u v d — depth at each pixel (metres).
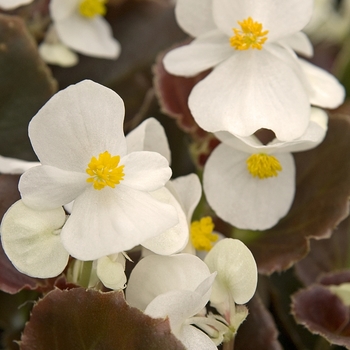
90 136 0.22
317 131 0.24
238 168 0.25
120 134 0.22
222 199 0.25
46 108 0.22
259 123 0.24
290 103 0.24
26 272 0.22
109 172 0.22
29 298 0.26
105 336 0.22
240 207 0.25
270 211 0.26
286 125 0.24
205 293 0.22
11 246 0.22
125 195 0.22
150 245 0.23
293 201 0.27
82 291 0.23
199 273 0.23
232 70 0.25
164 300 0.22
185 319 0.22
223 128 0.24
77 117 0.22
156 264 0.23
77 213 0.22
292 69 0.25
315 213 0.26
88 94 0.22
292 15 0.24
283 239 0.26
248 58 0.25
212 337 0.23
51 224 0.22
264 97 0.24
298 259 0.26
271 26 0.25
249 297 0.23
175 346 0.22
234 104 0.24
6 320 0.26
